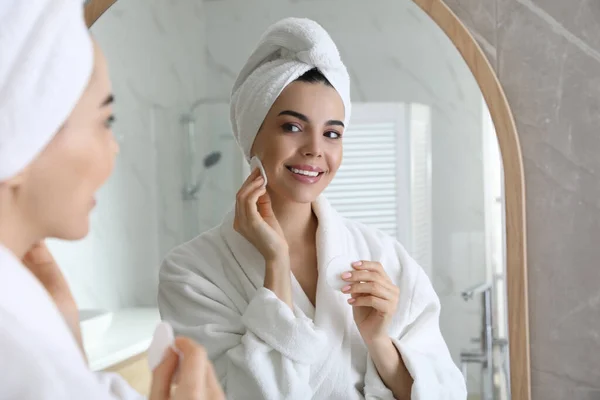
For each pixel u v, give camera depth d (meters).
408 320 1.07
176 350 0.43
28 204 0.43
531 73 1.21
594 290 1.20
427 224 1.14
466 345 1.15
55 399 0.37
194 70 1.13
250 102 1.05
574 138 1.21
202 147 1.12
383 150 1.13
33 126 0.41
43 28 0.41
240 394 0.96
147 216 1.11
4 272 0.38
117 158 1.14
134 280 1.10
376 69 1.16
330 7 1.16
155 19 1.15
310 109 1.03
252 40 1.14
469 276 1.15
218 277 1.04
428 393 1.00
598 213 1.20
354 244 1.09
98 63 0.46
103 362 1.10
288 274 1.01
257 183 1.04
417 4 1.16
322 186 1.05
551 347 1.21
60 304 0.55
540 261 1.21
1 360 0.37
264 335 0.96
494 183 1.16
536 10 1.21
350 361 1.00
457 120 1.15
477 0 1.22
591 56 1.20
